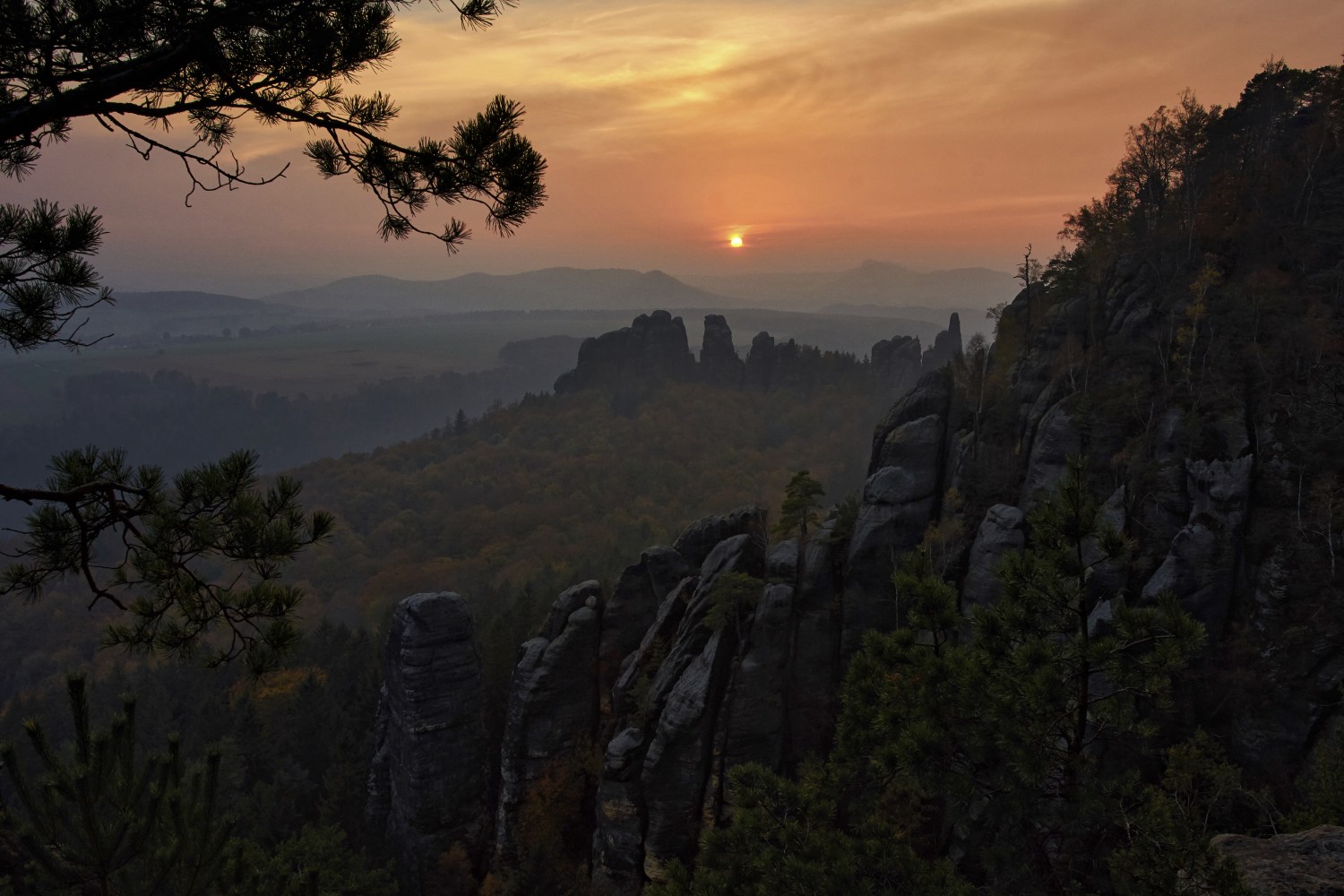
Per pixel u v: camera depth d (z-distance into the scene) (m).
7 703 123.69
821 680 52.38
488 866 58.00
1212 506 42.31
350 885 47.47
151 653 7.77
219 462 7.77
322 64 7.83
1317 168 56.75
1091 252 66.00
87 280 7.72
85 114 7.12
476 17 8.12
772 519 184.12
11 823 11.06
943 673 14.01
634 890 50.03
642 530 183.00
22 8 6.50
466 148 7.91
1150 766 34.38
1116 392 50.62
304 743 71.56
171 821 12.38
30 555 7.45
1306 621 37.81
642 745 52.44
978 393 60.66
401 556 187.12
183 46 7.04
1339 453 40.28
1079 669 12.71
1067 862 12.82
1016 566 13.37
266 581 8.16
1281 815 28.52
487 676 70.69
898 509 54.19
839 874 14.88
